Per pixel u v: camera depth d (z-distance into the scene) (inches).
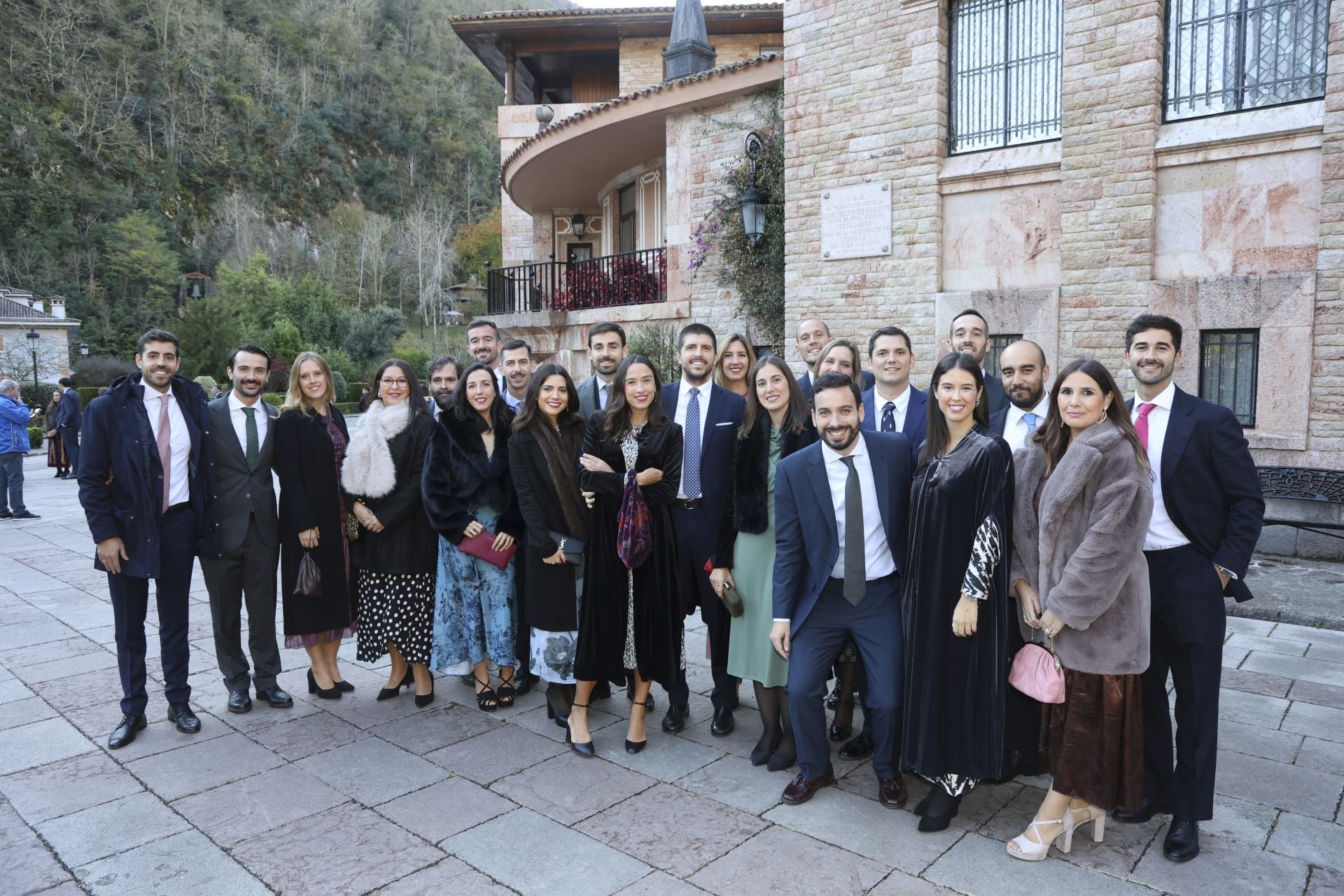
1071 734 111.9
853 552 127.0
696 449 158.9
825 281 378.6
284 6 3400.6
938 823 121.3
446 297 2768.2
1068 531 112.9
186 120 2851.9
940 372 121.4
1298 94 274.1
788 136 385.7
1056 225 318.7
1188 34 291.0
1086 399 113.0
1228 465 115.4
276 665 179.3
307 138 3105.3
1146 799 124.6
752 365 167.3
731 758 149.2
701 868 112.7
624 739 158.4
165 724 167.0
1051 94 323.3
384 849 118.8
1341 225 261.7
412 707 176.6
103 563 155.5
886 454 129.2
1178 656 117.5
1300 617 219.9
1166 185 294.7
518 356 191.5
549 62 879.7
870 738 149.6
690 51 594.6
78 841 122.0
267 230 2785.4
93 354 1969.7
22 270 2222.0
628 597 149.7
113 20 2792.8
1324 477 267.0
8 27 2559.1
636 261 534.9
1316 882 107.7
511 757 150.0
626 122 498.3
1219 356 290.0
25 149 2422.5
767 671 140.8
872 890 107.0
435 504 165.8
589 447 153.2
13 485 441.7
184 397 165.6
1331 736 152.5
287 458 170.1
